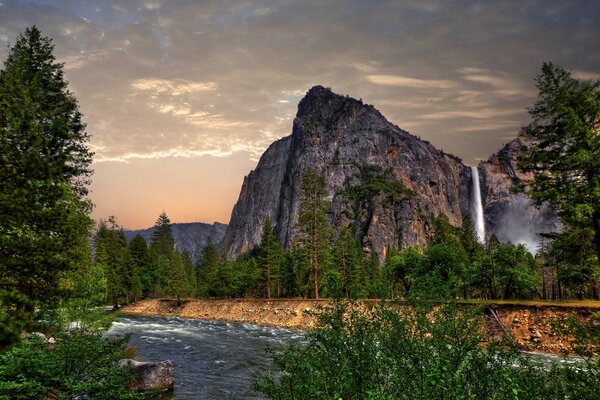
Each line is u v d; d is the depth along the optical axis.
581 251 24.86
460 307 6.86
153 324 59.50
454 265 55.31
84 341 10.88
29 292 14.93
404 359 6.13
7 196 12.27
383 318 6.68
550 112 21.14
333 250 84.81
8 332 10.61
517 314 34.09
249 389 20.61
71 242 15.03
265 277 91.12
